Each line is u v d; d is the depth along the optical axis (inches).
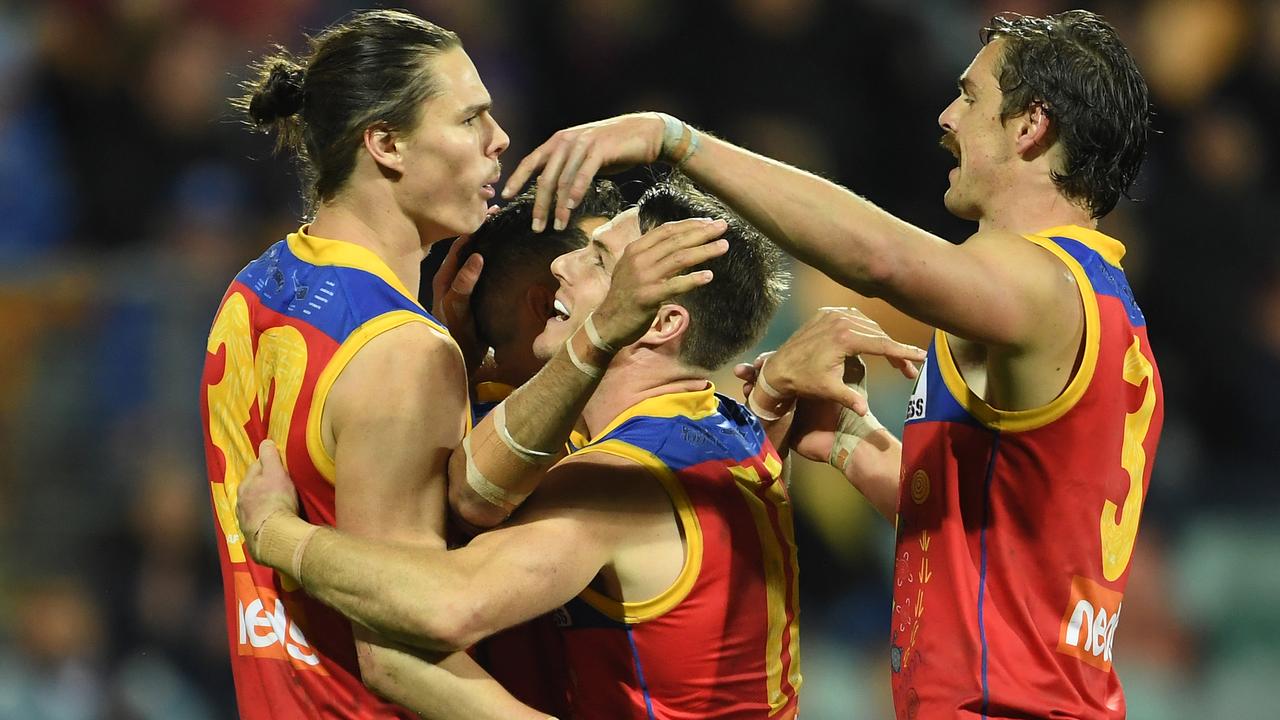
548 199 322.3
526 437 331.0
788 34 991.6
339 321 343.6
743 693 374.9
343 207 360.5
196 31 1003.9
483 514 341.4
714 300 383.2
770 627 379.6
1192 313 957.2
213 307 781.3
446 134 356.2
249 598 364.5
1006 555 351.9
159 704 746.2
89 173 981.8
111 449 761.6
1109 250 362.9
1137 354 365.4
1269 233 983.6
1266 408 940.6
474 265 414.3
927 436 365.1
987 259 333.1
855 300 871.1
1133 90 366.0
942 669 353.4
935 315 326.3
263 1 1029.2
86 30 1002.1
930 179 996.6
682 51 999.6
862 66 1001.5
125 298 772.6
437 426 338.6
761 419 418.9
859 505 832.3
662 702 364.8
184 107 980.6
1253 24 1050.7
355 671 356.2
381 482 335.0
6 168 962.1
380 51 354.0
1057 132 362.3
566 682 379.2
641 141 323.3
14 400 756.0
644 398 381.4
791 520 395.9
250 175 922.1
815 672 794.2
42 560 751.1
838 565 826.2
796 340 417.7
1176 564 817.5
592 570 347.9
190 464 766.5
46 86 995.9
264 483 344.5
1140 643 786.2
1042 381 342.3
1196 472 873.5
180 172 974.4
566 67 1025.5
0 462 753.0
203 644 762.2
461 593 325.4
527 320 417.4
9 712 728.3
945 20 1013.8
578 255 386.6
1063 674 349.7
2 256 829.8
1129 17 1070.4
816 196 320.5
